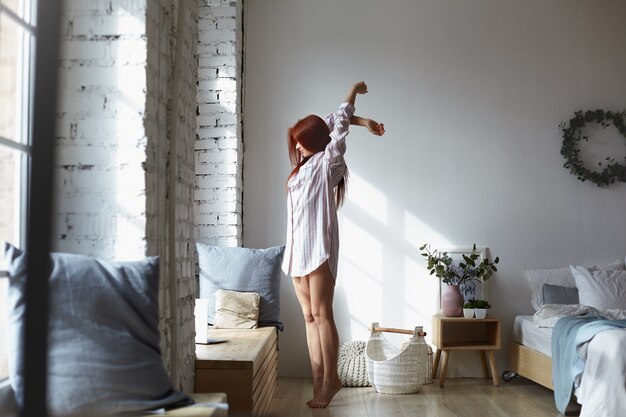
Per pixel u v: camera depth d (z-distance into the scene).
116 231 2.73
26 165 2.41
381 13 6.20
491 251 6.13
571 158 6.14
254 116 6.11
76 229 2.73
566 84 6.22
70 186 2.74
